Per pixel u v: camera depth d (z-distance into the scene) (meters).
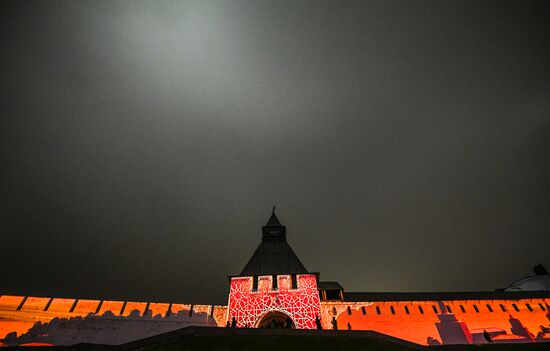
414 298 34.31
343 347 17.23
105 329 26.47
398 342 18.64
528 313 31.33
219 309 30.16
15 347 18.02
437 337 29.36
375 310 31.19
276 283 30.88
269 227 39.22
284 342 17.75
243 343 17.44
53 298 26.75
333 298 34.03
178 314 29.03
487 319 30.81
